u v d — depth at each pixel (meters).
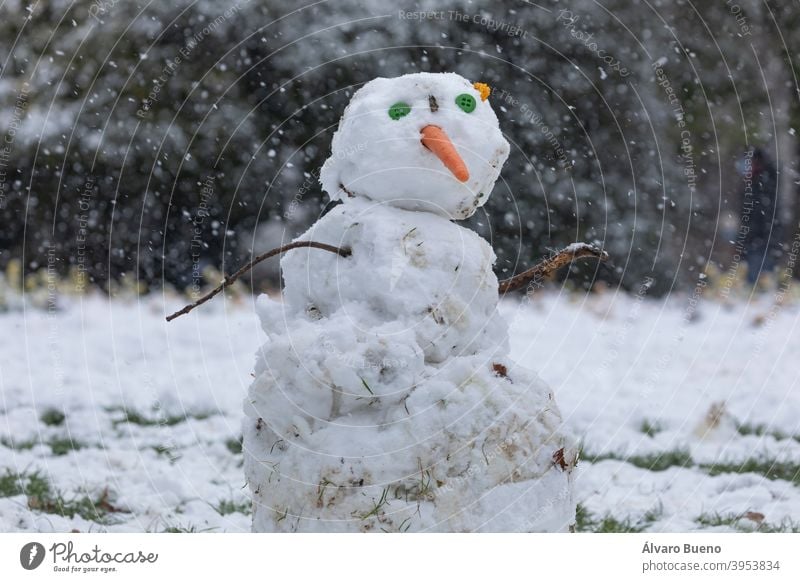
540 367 8.90
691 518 5.03
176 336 9.77
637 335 10.40
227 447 6.33
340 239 3.50
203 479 5.62
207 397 7.58
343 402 3.29
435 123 3.49
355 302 3.40
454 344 3.39
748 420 7.06
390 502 3.25
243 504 5.21
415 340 3.30
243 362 8.82
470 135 3.51
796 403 7.50
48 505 4.94
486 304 3.50
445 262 3.42
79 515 4.85
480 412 3.30
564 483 3.43
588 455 6.25
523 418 3.35
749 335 10.40
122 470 5.73
